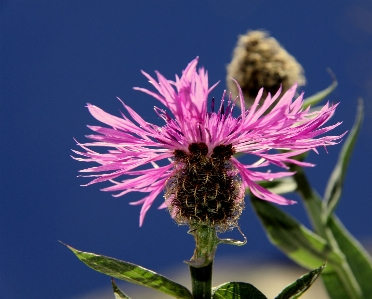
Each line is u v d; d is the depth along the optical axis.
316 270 0.26
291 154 0.27
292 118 0.26
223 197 0.27
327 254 0.33
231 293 0.26
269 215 0.33
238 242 0.26
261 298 0.26
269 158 0.27
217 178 0.27
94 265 0.26
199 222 0.26
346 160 0.33
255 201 0.33
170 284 0.26
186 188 0.27
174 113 0.25
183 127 0.26
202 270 0.26
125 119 0.26
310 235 0.33
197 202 0.26
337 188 0.33
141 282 0.26
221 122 0.27
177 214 0.27
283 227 0.33
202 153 0.27
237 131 0.26
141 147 0.27
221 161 0.27
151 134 0.27
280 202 0.27
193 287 0.26
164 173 0.27
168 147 0.27
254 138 0.27
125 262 0.26
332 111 0.26
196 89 0.25
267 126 0.26
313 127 0.26
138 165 0.27
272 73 0.33
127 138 0.26
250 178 0.27
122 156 0.26
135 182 0.27
